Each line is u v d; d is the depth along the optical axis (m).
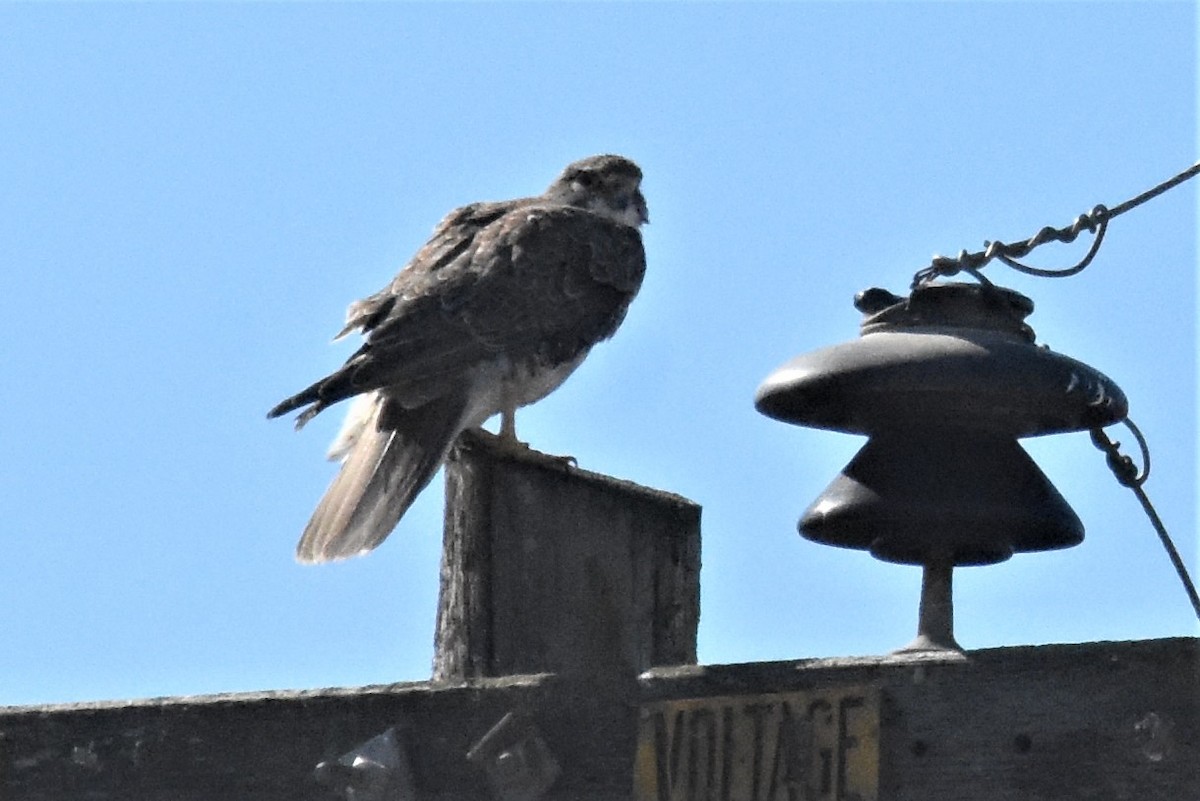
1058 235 9.63
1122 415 8.18
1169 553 9.52
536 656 8.55
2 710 7.79
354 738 7.51
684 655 8.34
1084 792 6.69
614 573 8.47
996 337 7.98
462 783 7.36
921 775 6.80
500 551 8.67
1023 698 6.77
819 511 7.99
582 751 7.25
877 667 6.89
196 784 7.64
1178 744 6.64
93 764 7.72
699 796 7.04
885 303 8.50
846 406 8.07
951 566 7.84
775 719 6.98
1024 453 8.08
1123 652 6.72
